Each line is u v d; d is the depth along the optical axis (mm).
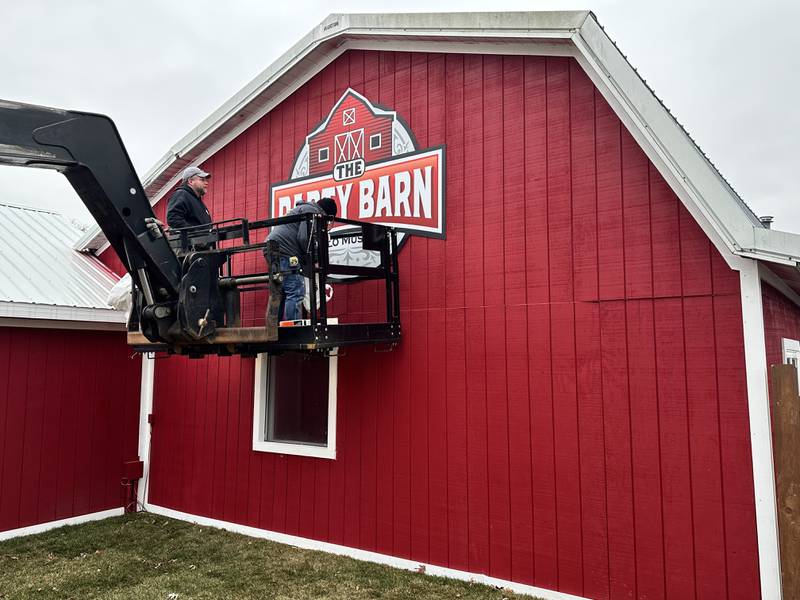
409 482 6062
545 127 5508
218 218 8125
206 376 8078
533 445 5367
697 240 4742
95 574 5992
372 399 6414
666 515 4711
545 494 5266
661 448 4777
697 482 4613
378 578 5738
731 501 4473
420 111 6316
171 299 4758
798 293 6539
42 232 10148
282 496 7062
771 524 4281
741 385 4500
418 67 6367
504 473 5496
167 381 8562
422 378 6078
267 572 5977
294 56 7082
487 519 5555
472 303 5820
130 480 8445
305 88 7348
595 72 5105
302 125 7328
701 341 4676
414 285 6215
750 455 4430
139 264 4555
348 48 6918
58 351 7926
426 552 5891
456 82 6086
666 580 4668
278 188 7504
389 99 6566
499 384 5598
